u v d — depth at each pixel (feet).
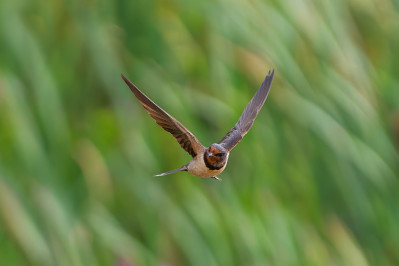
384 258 41.96
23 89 35.76
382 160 41.75
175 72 38.86
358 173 41.16
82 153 35.81
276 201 38.60
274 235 37.73
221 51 39.60
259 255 36.68
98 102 37.32
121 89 37.06
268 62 40.01
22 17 37.50
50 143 35.17
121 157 36.22
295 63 41.19
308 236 38.78
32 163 34.22
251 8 41.52
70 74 37.40
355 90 42.96
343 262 39.32
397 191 42.34
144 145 36.52
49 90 35.58
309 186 39.75
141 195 35.86
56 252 33.63
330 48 43.27
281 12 42.27
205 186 37.47
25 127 34.53
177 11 40.09
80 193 35.29
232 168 38.42
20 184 34.12
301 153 40.09
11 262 33.47
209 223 36.29
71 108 36.86
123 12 39.29
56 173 34.88
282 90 40.32
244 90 39.58
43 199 33.83
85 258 34.06
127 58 38.32
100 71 37.06
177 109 37.17
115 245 34.83
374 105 44.50
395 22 49.14
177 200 36.50
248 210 37.68
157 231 35.78
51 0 38.37
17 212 33.35
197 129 36.96
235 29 40.24
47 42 37.63
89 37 37.65
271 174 39.04
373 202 41.47
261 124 39.52
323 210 40.11
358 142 41.52
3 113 34.60
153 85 37.68
